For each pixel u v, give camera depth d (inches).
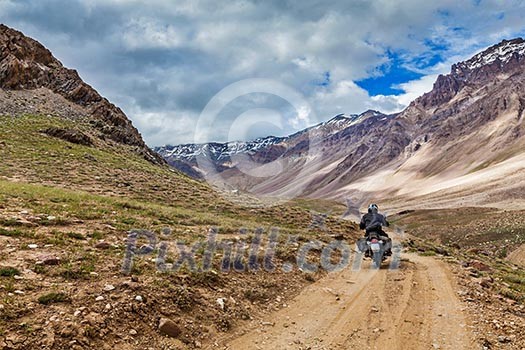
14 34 3444.9
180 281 310.3
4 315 209.0
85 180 1268.5
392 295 369.7
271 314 301.7
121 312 239.1
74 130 2161.7
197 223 709.9
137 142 2891.2
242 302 311.3
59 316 219.1
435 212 6505.9
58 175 1257.4
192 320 259.4
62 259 312.5
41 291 247.6
